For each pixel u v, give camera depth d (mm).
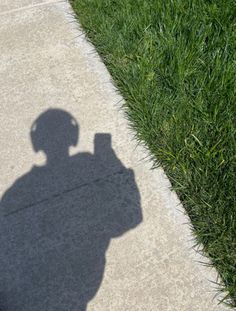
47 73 1572
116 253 1172
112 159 1350
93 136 1403
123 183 1299
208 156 1258
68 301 1104
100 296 1109
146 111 1392
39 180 1312
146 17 1600
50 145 1388
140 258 1163
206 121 1333
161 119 1384
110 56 1578
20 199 1278
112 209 1250
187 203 1247
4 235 1214
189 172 1271
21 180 1314
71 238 1202
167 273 1137
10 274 1147
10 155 1371
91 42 1646
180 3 1612
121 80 1514
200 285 1114
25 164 1350
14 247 1191
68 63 1596
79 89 1520
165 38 1521
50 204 1267
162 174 1307
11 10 1782
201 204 1218
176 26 1557
